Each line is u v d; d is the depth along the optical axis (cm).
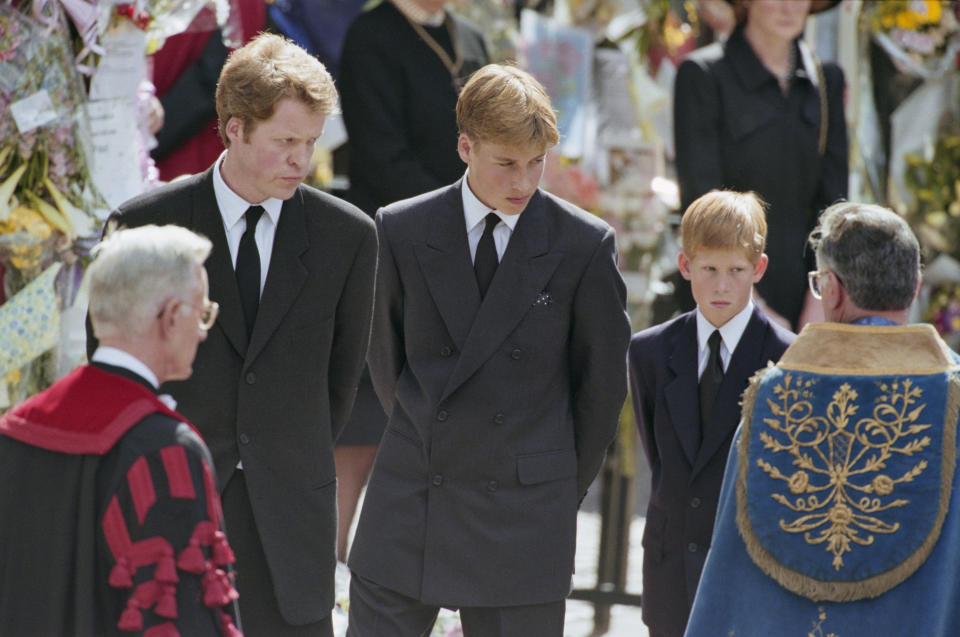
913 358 1118
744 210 1455
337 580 1816
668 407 1469
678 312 2309
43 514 936
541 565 1348
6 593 936
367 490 1405
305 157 1232
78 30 1589
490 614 1359
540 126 1288
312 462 1288
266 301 1261
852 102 2366
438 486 1353
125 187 1638
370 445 2000
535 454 1355
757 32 2100
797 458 1121
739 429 1171
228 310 1259
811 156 2098
